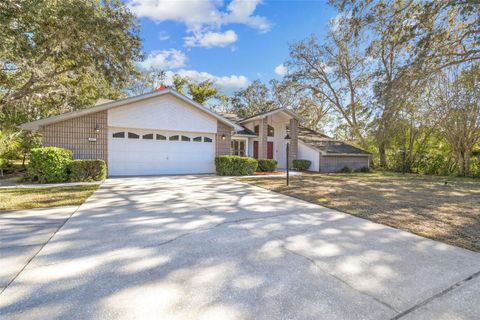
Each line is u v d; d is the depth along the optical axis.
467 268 2.83
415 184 10.25
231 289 2.31
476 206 5.99
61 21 10.27
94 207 5.36
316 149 16.78
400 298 2.21
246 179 10.77
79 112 9.80
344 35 10.94
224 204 5.90
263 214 5.08
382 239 3.72
